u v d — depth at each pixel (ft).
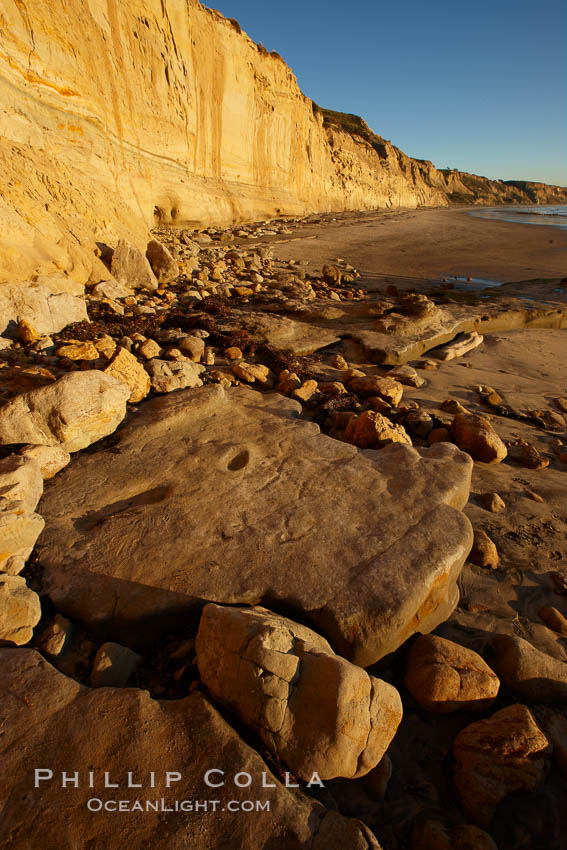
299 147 114.93
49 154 29.58
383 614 7.52
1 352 16.74
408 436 14.44
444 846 5.64
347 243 68.39
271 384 18.21
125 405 13.08
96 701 6.26
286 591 7.93
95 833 5.02
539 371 22.79
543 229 93.81
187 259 37.63
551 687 7.64
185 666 7.27
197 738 5.83
